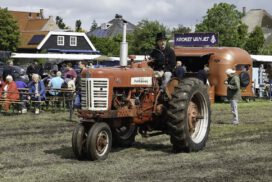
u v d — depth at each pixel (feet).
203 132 29.30
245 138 34.24
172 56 29.01
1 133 35.99
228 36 179.42
